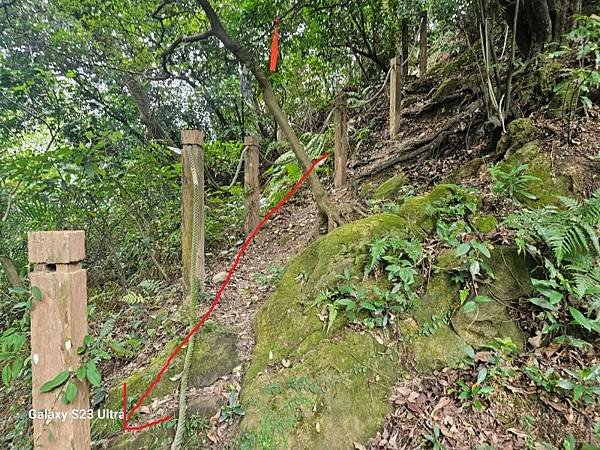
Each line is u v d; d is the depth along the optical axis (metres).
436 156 4.12
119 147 4.38
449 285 2.30
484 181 3.12
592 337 1.99
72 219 3.97
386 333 2.17
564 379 1.84
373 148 5.81
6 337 1.75
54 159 3.23
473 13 4.02
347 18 7.18
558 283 2.14
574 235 2.07
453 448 1.69
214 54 6.40
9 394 2.99
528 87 3.53
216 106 7.51
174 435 2.04
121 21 5.92
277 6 5.10
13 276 3.60
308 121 7.90
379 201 3.63
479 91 4.05
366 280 2.41
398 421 1.85
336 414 1.88
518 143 3.15
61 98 6.12
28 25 5.67
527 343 2.06
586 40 3.03
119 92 6.75
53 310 1.45
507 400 1.83
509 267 2.28
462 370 1.99
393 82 5.62
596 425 1.67
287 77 6.37
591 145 2.82
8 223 3.68
